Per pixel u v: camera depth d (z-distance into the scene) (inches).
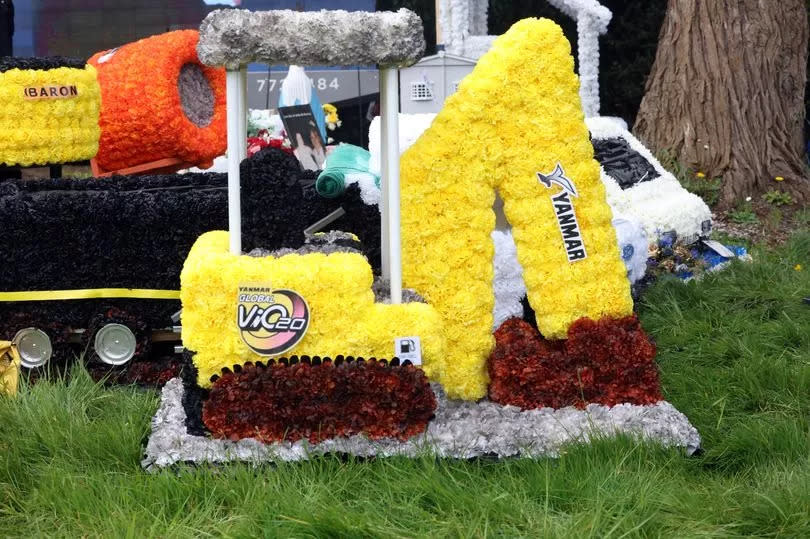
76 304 209.0
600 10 427.8
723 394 205.6
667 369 226.1
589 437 168.6
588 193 182.1
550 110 180.4
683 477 164.6
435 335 169.5
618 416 175.5
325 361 167.5
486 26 500.1
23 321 207.6
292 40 161.2
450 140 178.2
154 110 239.8
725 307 269.7
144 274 208.4
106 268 207.9
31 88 214.7
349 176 213.2
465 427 171.6
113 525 145.2
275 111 356.8
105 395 193.8
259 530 144.6
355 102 450.9
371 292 169.9
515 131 179.9
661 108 422.9
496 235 221.5
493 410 177.8
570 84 181.5
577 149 181.2
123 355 210.1
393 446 167.0
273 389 165.9
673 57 419.2
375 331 167.5
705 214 315.6
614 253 184.1
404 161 181.0
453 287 179.9
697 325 251.9
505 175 181.0
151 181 215.3
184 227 206.5
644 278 289.6
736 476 170.1
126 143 242.8
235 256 167.5
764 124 407.2
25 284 207.0
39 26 442.9
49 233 205.6
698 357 232.7
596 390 179.0
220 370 167.5
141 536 141.5
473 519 145.3
